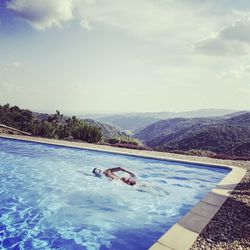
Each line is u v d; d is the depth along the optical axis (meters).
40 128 21.31
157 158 12.80
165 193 9.53
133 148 16.20
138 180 10.97
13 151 15.62
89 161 14.02
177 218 7.34
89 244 5.78
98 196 9.08
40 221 6.93
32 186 9.91
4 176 11.13
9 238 5.94
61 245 5.71
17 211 7.54
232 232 4.77
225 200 6.52
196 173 11.92
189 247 4.22
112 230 6.52
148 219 7.25
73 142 16.70
